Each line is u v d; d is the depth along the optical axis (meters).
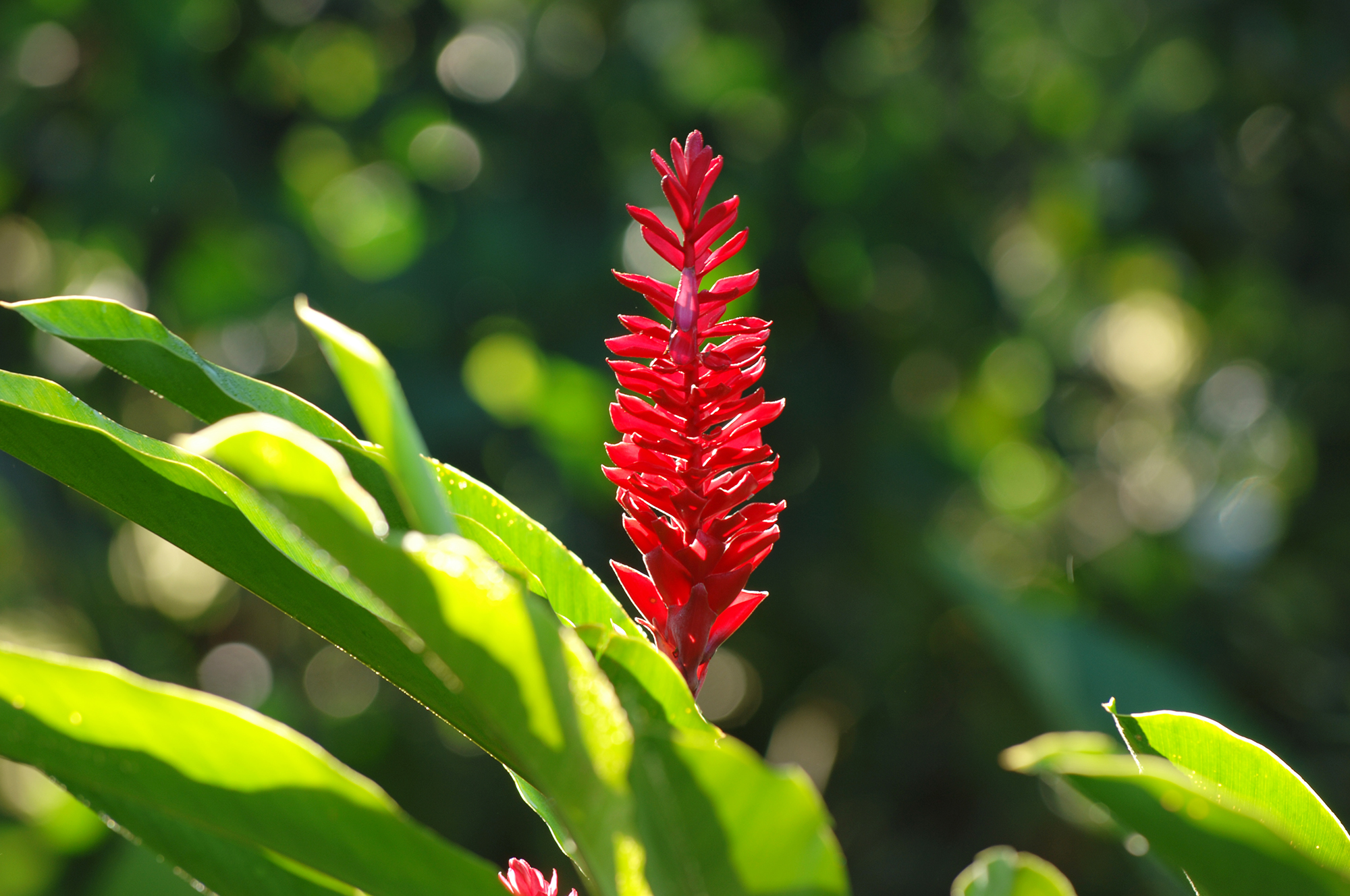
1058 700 2.90
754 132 5.18
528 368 4.68
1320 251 4.84
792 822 0.49
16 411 0.65
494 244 4.52
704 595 0.76
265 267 4.80
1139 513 5.75
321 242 4.88
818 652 5.30
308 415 0.81
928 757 4.96
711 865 0.50
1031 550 5.73
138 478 0.67
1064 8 5.48
